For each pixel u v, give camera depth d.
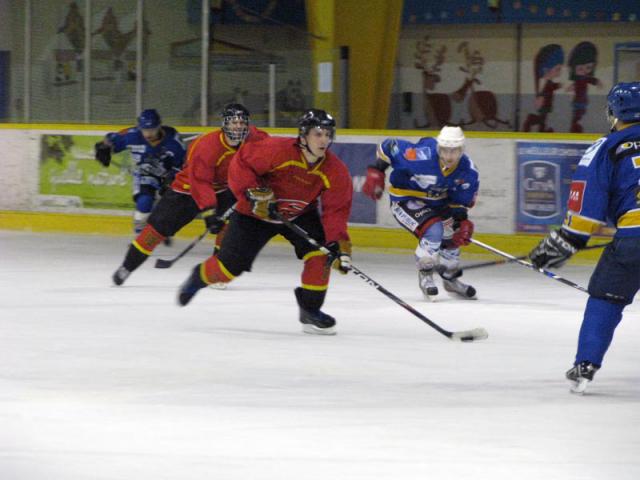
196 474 9.11
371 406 11.73
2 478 8.98
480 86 40.34
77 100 32.25
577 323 17.78
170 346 15.27
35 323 17.08
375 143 28.09
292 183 15.35
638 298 20.77
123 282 21.30
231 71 31.06
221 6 31.30
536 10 39.62
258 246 16.08
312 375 13.43
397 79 41.22
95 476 9.04
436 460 9.59
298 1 38.28
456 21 40.50
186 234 29.98
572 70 39.41
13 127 31.62
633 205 11.88
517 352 15.14
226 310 18.59
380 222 28.06
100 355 14.54
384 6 34.84
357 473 9.17
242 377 13.25
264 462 9.48
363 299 20.20
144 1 31.38
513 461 9.57
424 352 15.05
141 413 11.27
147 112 24.42
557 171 26.39
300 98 30.59
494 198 27.11
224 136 19.66
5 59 32.84
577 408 11.70
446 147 18.89
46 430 10.54
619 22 38.84
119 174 30.33
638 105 12.09
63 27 32.22
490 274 24.19
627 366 14.28
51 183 31.25
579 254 26.33
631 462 9.55
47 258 25.58
